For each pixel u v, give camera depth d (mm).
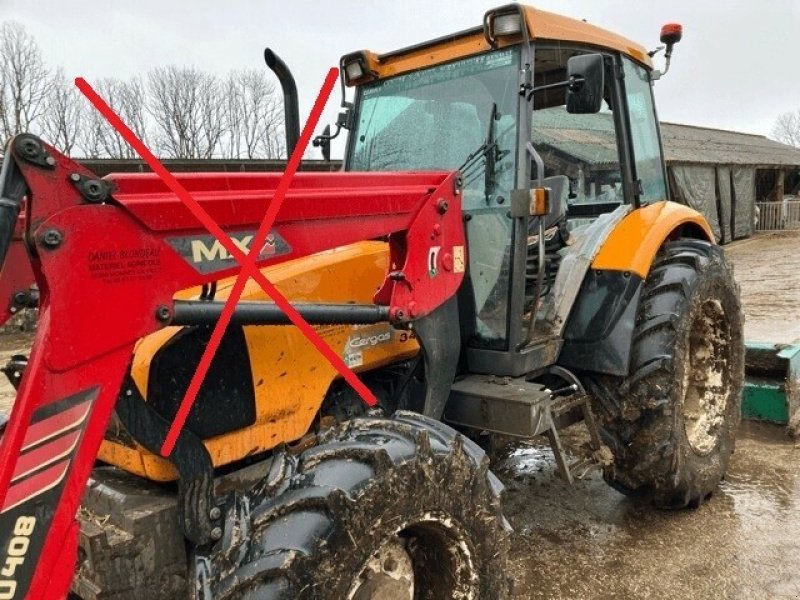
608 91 3465
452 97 3053
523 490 3785
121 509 1932
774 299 9852
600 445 3156
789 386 4414
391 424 2035
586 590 2834
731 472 3951
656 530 3316
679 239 3838
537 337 3062
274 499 1823
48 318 1425
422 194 2373
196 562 1907
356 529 1731
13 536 1379
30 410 1396
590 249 3287
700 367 3779
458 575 2064
